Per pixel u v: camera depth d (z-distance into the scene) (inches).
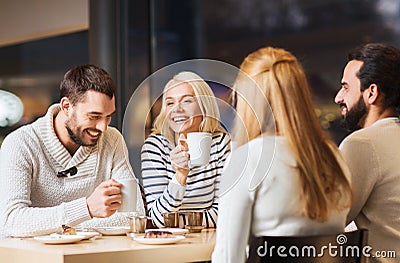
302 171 90.1
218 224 90.7
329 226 92.2
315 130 92.7
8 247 90.9
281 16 166.2
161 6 187.9
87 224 107.9
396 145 103.8
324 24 157.9
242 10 173.8
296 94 92.0
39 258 85.7
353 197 101.8
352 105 114.3
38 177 108.9
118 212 98.7
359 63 113.1
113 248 87.9
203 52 181.6
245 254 89.7
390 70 110.1
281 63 92.9
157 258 88.9
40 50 202.7
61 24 193.9
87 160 113.3
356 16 152.6
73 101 107.9
